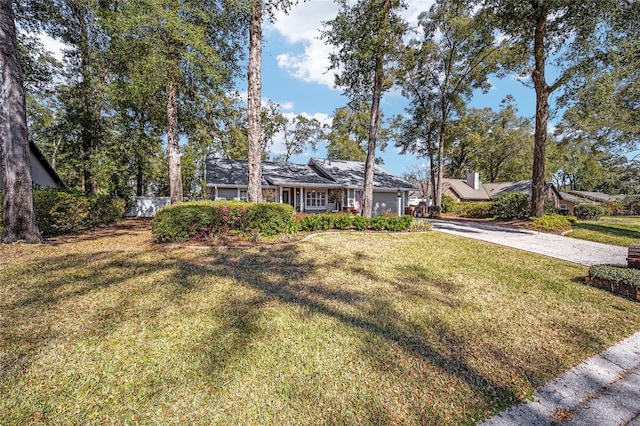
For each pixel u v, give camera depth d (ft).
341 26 33.45
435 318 12.42
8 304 12.04
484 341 10.69
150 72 30.96
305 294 14.61
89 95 46.57
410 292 15.42
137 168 67.31
